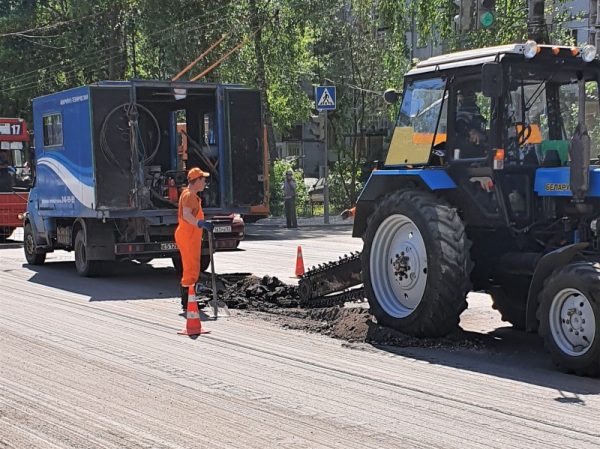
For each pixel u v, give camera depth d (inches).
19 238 1009.5
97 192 558.3
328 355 336.5
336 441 228.5
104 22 1524.4
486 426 240.2
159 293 520.4
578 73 352.8
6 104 1729.8
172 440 231.5
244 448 224.1
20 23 1669.5
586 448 220.1
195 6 1339.8
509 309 381.7
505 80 339.0
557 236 336.8
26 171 943.0
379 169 399.9
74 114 585.6
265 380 296.7
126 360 330.0
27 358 335.3
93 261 598.5
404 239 368.8
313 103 1488.7
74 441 232.1
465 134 354.3
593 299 286.0
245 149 602.9
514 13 916.0
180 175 604.4
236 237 600.1
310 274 442.0
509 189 341.4
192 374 306.3
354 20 1368.1
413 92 380.8
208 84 590.9
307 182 1649.9
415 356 333.7
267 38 1336.1
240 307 450.0
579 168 311.6
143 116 658.8
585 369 292.4
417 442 226.7
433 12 995.9
